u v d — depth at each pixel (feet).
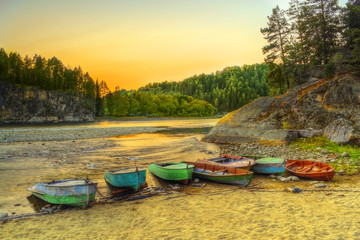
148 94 617.21
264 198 36.52
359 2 122.21
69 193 33.96
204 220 28.96
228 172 46.93
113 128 214.69
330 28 132.05
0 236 25.70
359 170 49.85
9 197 39.47
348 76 95.86
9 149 90.68
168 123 330.95
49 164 65.10
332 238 22.94
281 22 149.69
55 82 466.29
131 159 73.41
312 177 45.44
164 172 47.44
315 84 107.14
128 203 36.37
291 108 103.65
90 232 26.55
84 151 88.02
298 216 28.99
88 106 478.18
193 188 43.70
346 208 30.83
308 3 142.10
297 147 78.89
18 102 398.01
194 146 101.09
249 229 25.86
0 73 411.34
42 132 162.61
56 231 26.96
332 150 68.90
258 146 89.66
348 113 85.25
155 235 25.21
